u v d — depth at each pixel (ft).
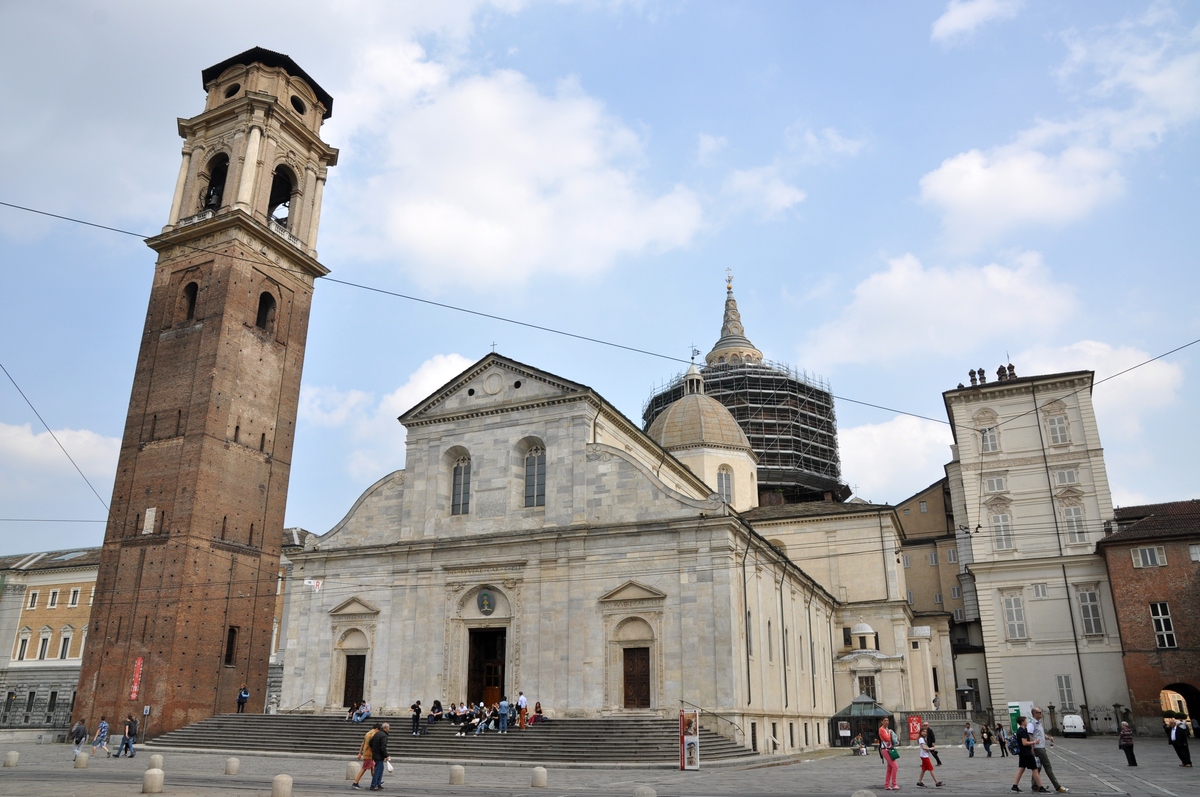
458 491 179.22
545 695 153.99
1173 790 84.99
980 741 207.51
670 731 136.46
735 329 356.38
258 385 211.20
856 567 238.48
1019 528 222.89
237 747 157.58
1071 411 226.58
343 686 172.86
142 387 208.54
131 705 180.55
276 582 208.85
